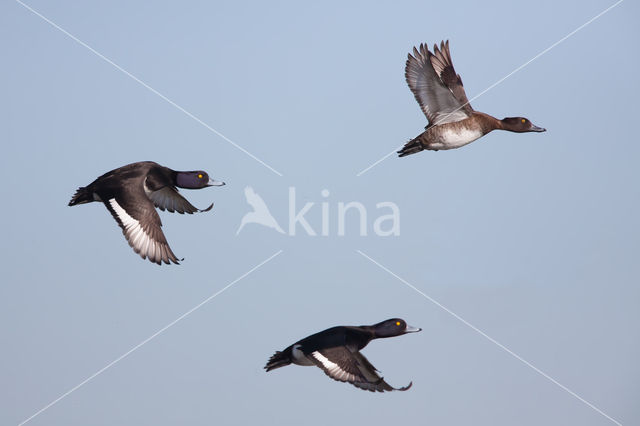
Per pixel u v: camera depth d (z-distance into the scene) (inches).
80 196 596.1
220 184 650.8
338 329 572.1
